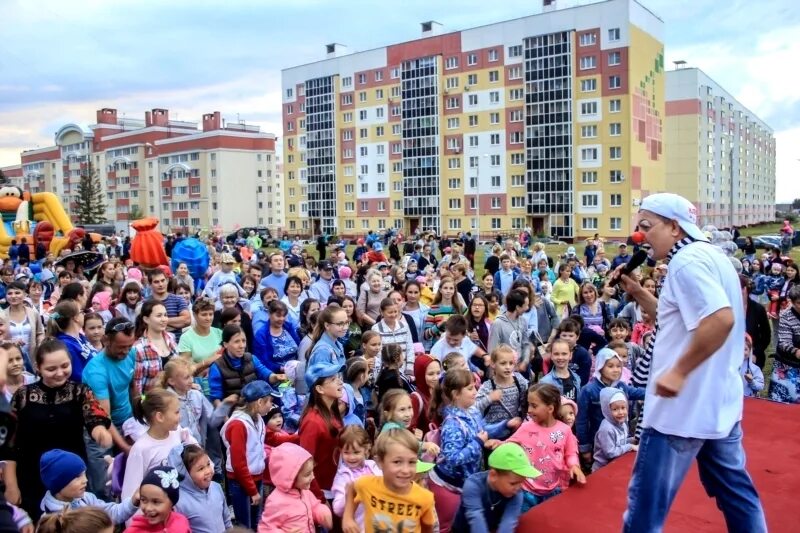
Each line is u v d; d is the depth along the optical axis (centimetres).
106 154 10588
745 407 606
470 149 6919
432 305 923
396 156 7538
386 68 7494
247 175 9300
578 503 415
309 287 1151
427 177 7200
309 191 8444
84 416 486
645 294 371
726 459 312
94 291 930
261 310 829
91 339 672
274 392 664
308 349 672
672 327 301
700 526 373
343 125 8000
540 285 1260
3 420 455
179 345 691
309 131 8356
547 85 6309
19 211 2839
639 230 326
